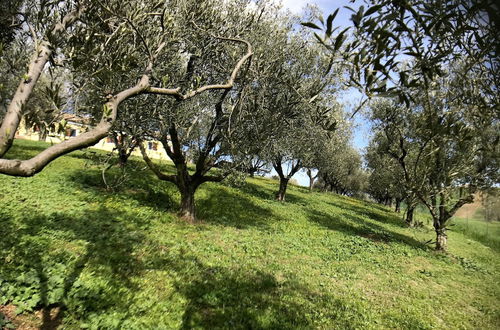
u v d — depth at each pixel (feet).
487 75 6.76
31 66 8.36
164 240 31.27
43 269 19.98
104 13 11.35
